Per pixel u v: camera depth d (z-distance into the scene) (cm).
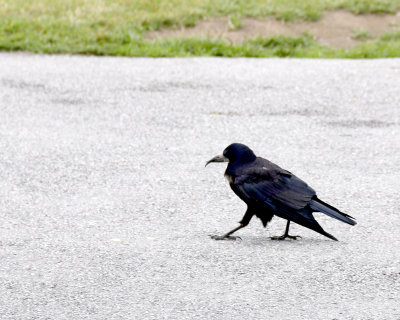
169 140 1387
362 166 1234
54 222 958
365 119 1554
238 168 902
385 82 1905
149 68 2061
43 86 1816
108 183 1132
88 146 1338
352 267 810
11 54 2214
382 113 1606
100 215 988
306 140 1391
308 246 882
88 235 909
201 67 2086
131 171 1194
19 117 1540
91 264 815
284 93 1780
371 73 2022
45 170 1195
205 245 882
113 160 1255
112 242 885
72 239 895
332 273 793
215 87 1838
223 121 1529
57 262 820
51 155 1280
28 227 938
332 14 2741
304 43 2473
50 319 681
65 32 2388
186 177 1166
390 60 2241
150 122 1515
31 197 1063
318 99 1727
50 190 1097
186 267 809
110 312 695
